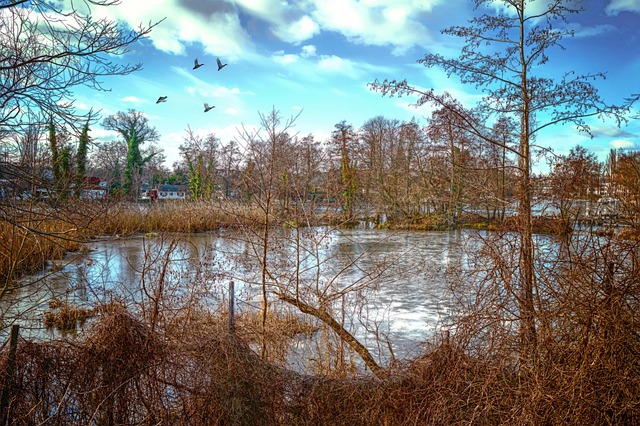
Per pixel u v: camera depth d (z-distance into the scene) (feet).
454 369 15.40
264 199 23.90
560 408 13.38
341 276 43.34
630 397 13.03
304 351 24.88
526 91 18.26
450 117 19.26
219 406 15.52
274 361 20.94
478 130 19.89
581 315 14.12
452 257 27.53
